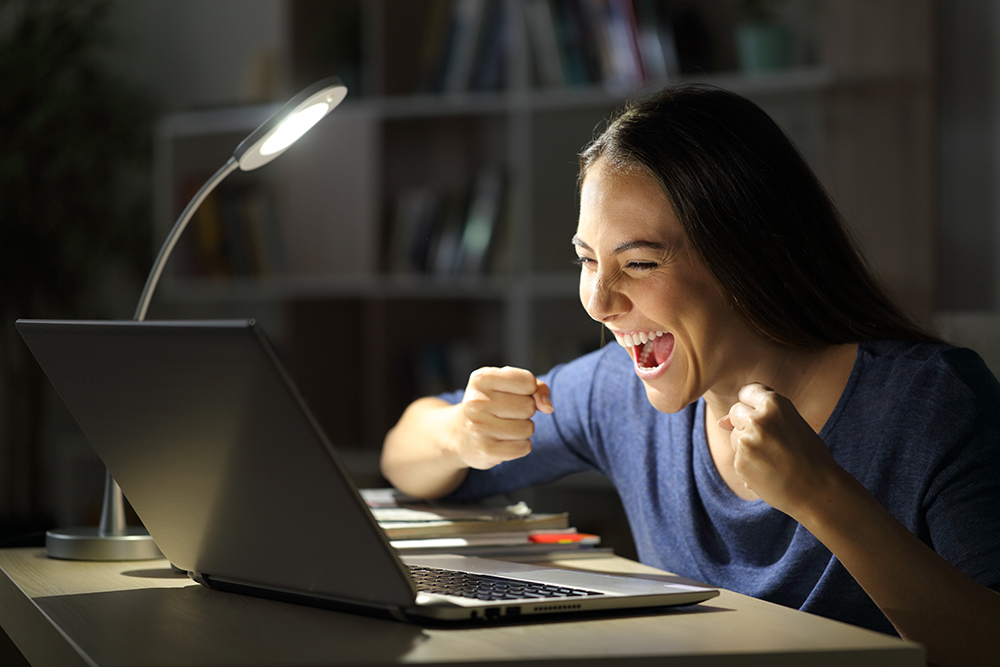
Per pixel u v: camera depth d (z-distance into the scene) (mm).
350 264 3039
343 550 702
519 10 2703
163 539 856
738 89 2449
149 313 3824
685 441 1121
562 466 1311
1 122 3484
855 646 636
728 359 998
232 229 3277
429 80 2900
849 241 1062
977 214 2412
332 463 654
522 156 2750
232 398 670
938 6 2410
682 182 941
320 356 3264
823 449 806
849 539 789
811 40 2617
